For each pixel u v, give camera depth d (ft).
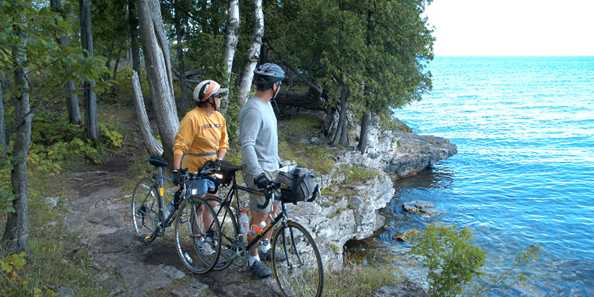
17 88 13.94
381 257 43.29
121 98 56.75
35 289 13.19
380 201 51.24
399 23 50.06
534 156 122.52
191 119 15.19
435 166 94.32
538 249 21.53
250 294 14.46
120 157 37.11
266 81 13.28
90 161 34.47
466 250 16.21
